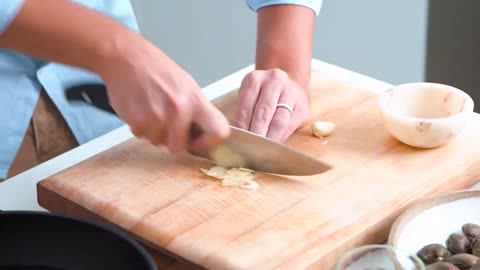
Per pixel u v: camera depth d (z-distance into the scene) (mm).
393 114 1170
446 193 1062
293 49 1277
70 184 1120
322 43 2135
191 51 2086
